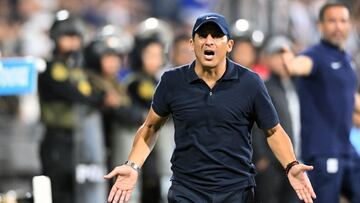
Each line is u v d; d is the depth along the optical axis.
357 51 33.50
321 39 22.78
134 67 27.95
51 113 26.31
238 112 17.36
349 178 22.75
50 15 41.78
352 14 33.47
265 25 35.56
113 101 27.02
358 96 24.06
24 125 29.94
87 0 44.69
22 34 39.66
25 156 29.23
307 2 37.88
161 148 27.36
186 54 28.41
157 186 27.31
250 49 26.91
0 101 30.34
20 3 42.47
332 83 22.47
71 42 26.59
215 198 17.44
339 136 22.56
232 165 17.47
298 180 17.39
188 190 17.55
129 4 45.62
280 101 25.53
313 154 22.47
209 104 17.30
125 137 27.25
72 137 26.47
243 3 35.09
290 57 22.36
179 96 17.44
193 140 17.41
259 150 25.53
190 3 45.25
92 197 26.72
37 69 26.25
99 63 27.27
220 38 17.06
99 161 26.94
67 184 26.31
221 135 17.38
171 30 44.00
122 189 17.53
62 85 26.19
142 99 27.47
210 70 17.30
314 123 22.53
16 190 27.73
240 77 17.44
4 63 22.03
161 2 45.84
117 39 27.86
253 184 17.69
